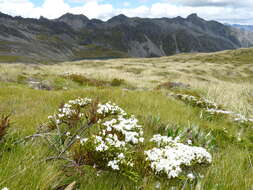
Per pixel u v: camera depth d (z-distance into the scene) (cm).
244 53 14400
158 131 532
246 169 371
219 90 1495
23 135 366
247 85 2080
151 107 761
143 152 322
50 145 331
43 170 242
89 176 266
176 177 283
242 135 657
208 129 621
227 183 296
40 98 752
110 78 1991
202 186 265
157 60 14438
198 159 326
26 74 1766
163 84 1881
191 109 909
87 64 8569
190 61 13225
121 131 324
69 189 231
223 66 9144
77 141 312
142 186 261
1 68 1858
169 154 293
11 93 827
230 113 918
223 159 392
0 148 286
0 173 223
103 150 276
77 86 1591
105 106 353
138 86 1892
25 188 209
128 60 13962
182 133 478
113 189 249
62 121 382
